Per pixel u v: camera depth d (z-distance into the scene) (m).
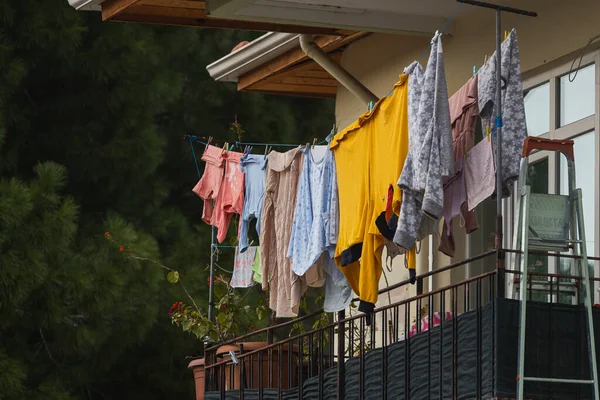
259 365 19.33
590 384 14.20
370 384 17.22
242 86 24.47
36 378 31.94
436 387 15.68
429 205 14.48
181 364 34.91
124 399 34.53
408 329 16.33
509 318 14.07
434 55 14.96
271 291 19.36
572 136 17.31
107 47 34.66
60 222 30.86
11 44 33.09
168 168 36.78
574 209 14.38
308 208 18.09
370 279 16.33
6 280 29.64
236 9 18.86
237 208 20.28
